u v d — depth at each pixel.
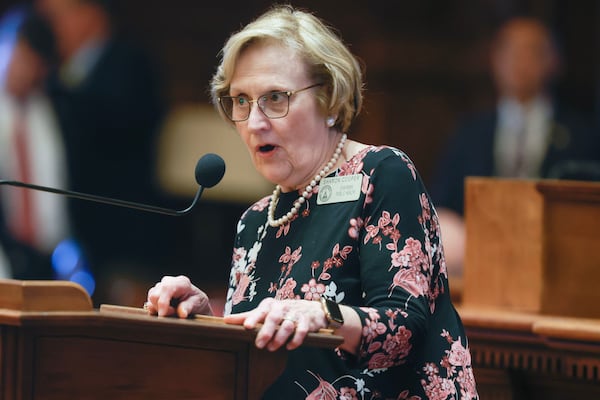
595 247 10.20
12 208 21.09
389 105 28.12
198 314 7.74
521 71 19.59
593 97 27.25
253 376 6.85
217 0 29.14
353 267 7.71
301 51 8.02
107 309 7.77
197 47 29.19
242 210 27.30
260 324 6.77
